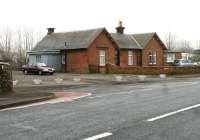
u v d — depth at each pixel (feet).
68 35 172.35
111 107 45.80
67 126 33.12
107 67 155.53
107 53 166.20
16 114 41.39
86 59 157.99
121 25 185.37
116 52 173.17
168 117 37.11
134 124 33.53
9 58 202.49
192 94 60.39
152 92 66.49
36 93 64.59
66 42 167.43
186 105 45.96
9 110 45.34
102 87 86.53
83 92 71.51
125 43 177.99
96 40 161.79
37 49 175.32
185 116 37.65
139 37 189.47
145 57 183.32
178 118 36.47
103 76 132.16
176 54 223.10
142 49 181.16
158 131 30.35
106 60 165.58
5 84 65.51
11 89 67.10
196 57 243.81
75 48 160.04
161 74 137.90
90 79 115.55
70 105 48.93
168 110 41.96
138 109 43.39
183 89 71.46
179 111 40.96
